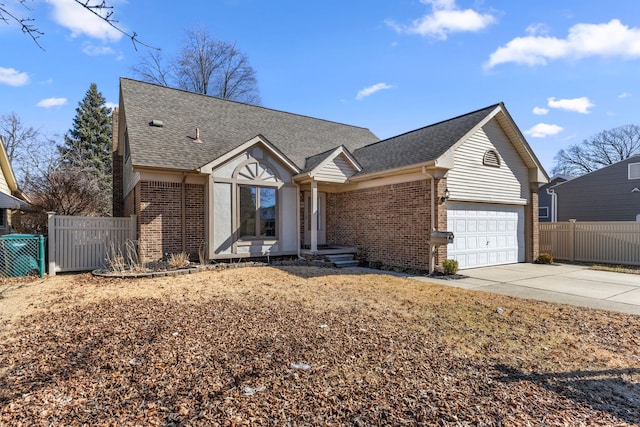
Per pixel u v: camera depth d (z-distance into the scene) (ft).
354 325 18.35
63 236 35.40
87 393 11.30
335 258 42.52
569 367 13.62
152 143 38.91
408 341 16.11
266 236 41.57
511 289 29.19
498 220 45.27
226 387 11.68
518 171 47.14
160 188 37.58
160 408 10.41
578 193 76.95
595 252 49.32
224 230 38.83
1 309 21.20
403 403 10.77
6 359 13.89
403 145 45.39
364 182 44.37
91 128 123.13
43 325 18.04
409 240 38.58
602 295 27.04
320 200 49.14
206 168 36.91
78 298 23.86
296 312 20.62
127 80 48.93
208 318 19.26
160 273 32.01
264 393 11.32
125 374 12.59
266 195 41.70
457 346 15.64
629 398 11.35
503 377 12.67
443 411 10.34
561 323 19.30
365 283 29.78
